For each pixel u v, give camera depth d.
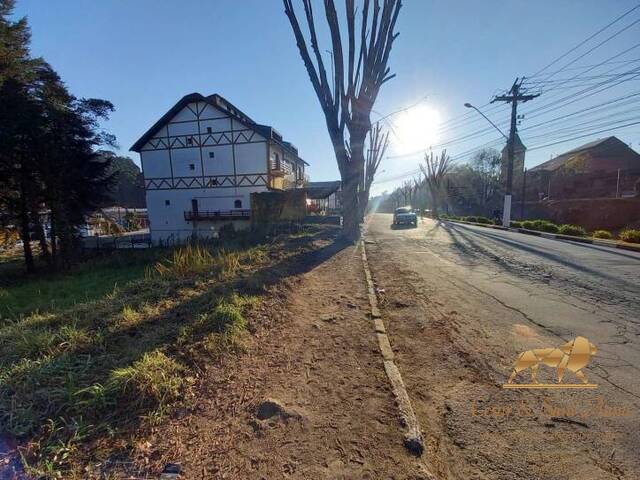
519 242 12.20
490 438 1.95
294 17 9.33
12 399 1.97
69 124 14.73
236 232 14.27
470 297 5.06
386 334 3.62
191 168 24.52
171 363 2.48
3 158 12.95
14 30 13.98
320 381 2.56
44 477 1.51
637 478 1.62
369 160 24.00
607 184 30.91
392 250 10.42
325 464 1.70
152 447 1.75
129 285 4.88
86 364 2.41
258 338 3.28
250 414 2.10
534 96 17.67
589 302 4.69
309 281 5.91
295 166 34.09
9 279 12.96
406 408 2.19
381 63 9.57
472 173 43.75
